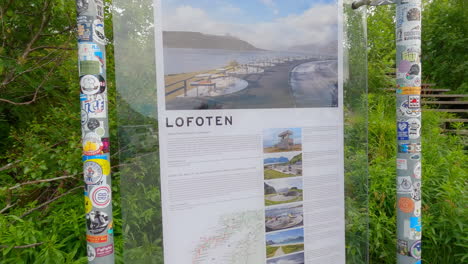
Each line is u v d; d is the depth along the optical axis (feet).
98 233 3.86
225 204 4.60
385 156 11.00
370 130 12.26
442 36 25.63
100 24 3.89
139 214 4.32
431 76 26.45
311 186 5.19
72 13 8.13
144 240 4.36
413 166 5.38
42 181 6.56
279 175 4.93
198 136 4.41
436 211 7.94
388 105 14.70
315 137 5.17
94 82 3.81
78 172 6.95
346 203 5.58
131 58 4.17
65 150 6.97
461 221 7.28
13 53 8.16
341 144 5.40
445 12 25.89
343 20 5.33
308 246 5.22
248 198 4.74
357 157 5.66
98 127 3.84
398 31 5.44
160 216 4.39
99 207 3.86
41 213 7.14
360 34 5.61
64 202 7.29
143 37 4.18
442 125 16.49
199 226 4.47
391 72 15.29
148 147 4.27
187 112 4.34
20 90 8.40
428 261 7.59
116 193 7.36
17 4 7.93
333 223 5.41
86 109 3.80
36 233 5.98
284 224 5.02
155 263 4.42
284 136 4.93
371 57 15.19
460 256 7.34
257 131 4.75
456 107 21.58
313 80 5.10
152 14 4.17
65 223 6.31
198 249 4.48
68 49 7.76
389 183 8.65
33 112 9.19
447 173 8.92
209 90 4.44
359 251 5.75
